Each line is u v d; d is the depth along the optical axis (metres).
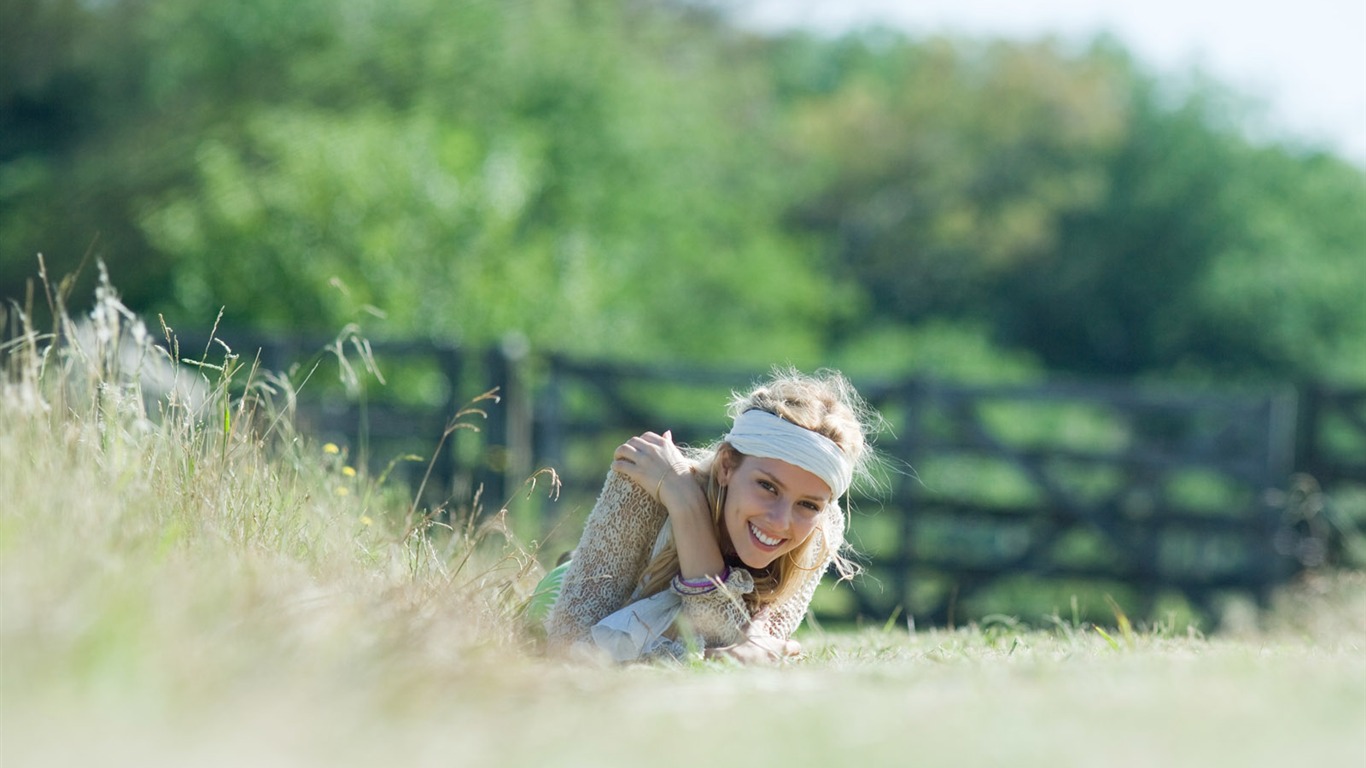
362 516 6.78
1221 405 17.50
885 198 57.97
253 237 22.81
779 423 5.91
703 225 39.34
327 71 29.89
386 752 2.94
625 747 3.08
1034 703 3.62
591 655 5.17
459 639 4.28
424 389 20.39
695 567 5.96
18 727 2.75
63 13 31.73
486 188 24.52
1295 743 3.14
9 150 33.06
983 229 57.06
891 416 20.73
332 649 3.57
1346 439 26.92
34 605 3.38
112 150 29.47
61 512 4.60
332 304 22.31
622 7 38.09
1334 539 17.95
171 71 31.50
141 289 27.41
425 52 30.27
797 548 6.11
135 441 6.21
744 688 4.04
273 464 6.62
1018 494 24.25
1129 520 17.80
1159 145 58.66
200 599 3.75
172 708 2.96
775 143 52.91
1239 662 4.47
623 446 6.21
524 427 17.34
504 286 24.39
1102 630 6.53
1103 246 58.31
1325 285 55.97
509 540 6.82
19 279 28.59
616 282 29.81
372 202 23.22
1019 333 59.03
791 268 42.78
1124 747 3.09
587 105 32.22
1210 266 57.31
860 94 59.16
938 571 17.81
